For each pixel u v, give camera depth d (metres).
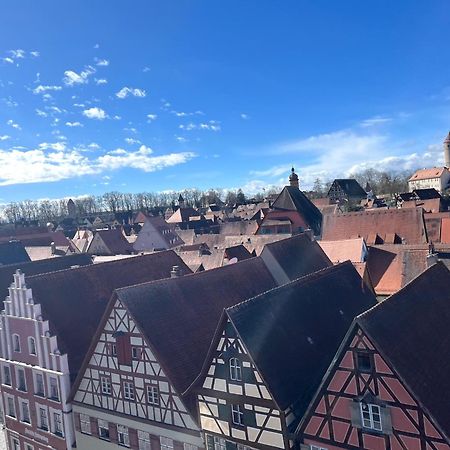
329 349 26.84
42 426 34.62
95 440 30.97
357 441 20.03
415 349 20.02
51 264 50.19
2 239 115.94
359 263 44.16
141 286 29.33
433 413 17.88
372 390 19.30
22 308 34.53
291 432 21.92
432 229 69.75
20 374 36.03
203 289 32.97
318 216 93.38
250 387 22.98
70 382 32.28
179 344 27.88
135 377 28.00
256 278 38.69
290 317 26.53
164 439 27.12
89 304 36.34
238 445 23.94
